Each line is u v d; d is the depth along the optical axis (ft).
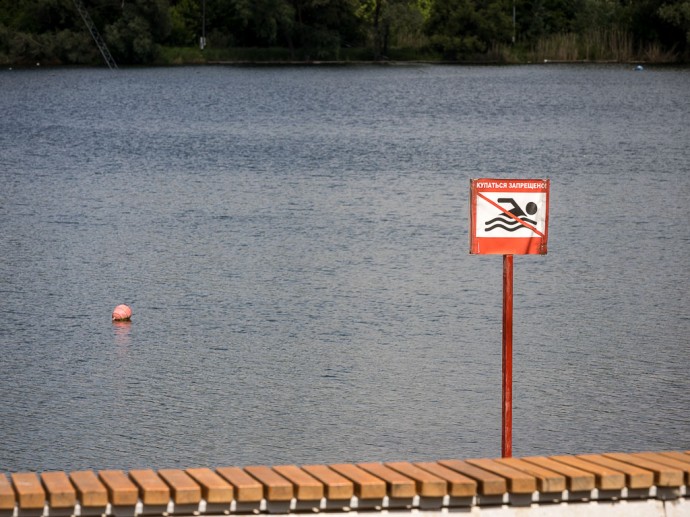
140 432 70.18
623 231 134.00
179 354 86.33
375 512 39.81
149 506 38.58
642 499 40.91
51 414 73.20
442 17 492.13
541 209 49.52
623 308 99.66
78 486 38.75
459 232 134.10
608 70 442.50
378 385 79.10
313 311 98.84
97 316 97.30
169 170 193.88
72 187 173.58
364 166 197.88
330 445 68.18
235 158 209.97
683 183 174.19
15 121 280.10
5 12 464.24
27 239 130.52
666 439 69.15
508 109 308.40
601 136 243.81
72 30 463.01
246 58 482.28
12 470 64.34
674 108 304.71
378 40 490.90
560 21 499.10
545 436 69.72
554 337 90.79
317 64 481.46
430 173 188.55
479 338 90.68
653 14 469.98
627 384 79.30
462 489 39.55
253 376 81.05
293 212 149.28
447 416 73.00
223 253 122.83
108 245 127.13
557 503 40.55
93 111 305.53
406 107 316.40
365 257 120.37
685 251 123.03
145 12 459.32
